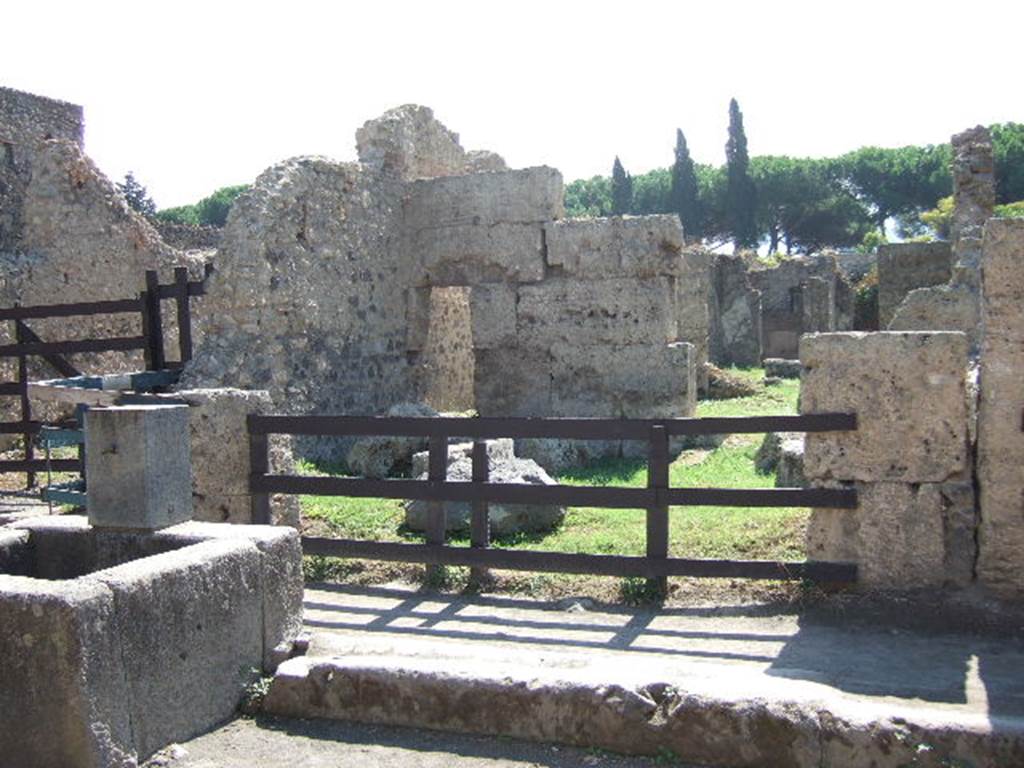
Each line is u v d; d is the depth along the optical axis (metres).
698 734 4.09
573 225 13.45
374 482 6.89
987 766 3.76
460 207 14.09
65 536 5.42
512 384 13.85
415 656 4.82
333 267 12.79
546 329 13.66
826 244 57.66
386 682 4.57
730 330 28.47
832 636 5.57
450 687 4.46
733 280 28.34
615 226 13.25
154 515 5.23
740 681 4.24
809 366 6.17
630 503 6.30
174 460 5.38
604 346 13.38
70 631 3.87
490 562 6.61
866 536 6.07
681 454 12.36
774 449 10.26
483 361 14.02
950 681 4.76
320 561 7.38
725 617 6.01
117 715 4.04
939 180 54.38
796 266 33.06
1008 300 5.77
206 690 4.57
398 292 14.43
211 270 11.45
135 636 4.16
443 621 6.15
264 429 7.23
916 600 5.85
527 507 8.07
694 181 56.28
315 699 4.67
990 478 5.82
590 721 4.26
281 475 7.17
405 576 7.15
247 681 4.83
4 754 3.99
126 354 16.16
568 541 7.65
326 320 12.61
